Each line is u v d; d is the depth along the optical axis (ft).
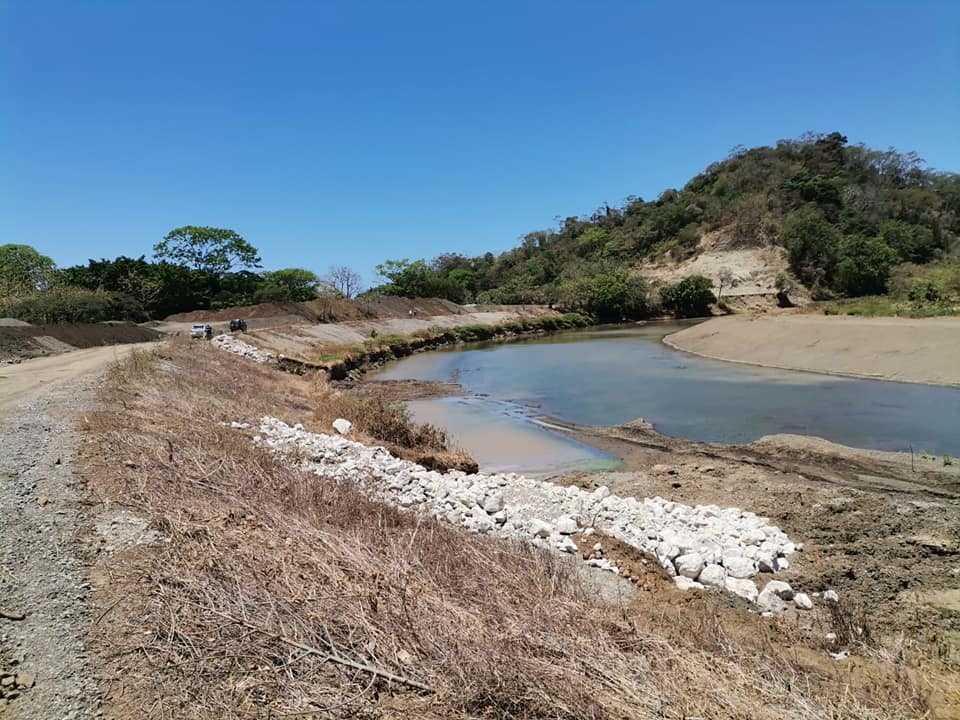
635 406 72.79
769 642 20.65
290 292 238.68
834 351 93.91
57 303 143.43
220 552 19.69
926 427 56.13
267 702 13.42
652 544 30.09
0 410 38.91
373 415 55.01
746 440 55.11
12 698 12.65
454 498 35.50
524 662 15.08
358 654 15.19
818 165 349.41
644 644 17.46
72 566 18.01
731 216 313.53
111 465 27.20
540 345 162.40
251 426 45.09
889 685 17.72
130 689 13.35
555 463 50.93
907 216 301.02
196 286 218.79
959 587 25.64
